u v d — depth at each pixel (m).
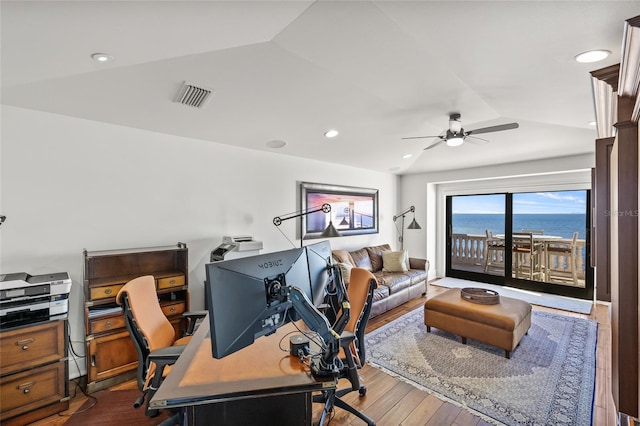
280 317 1.31
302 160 4.48
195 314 2.24
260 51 2.07
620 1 1.16
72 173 2.58
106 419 2.09
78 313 2.61
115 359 2.50
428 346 3.19
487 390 2.40
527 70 1.89
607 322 3.81
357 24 1.66
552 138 3.95
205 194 3.42
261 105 2.85
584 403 2.23
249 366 1.36
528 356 2.94
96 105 2.49
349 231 5.19
